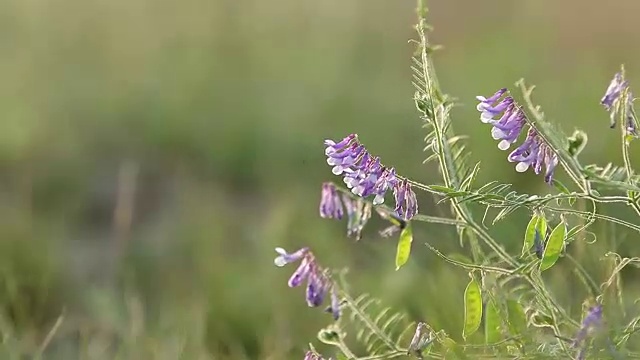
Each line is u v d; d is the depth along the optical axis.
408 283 6.25
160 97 11.70
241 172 9.89
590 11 13.23
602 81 10.12
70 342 6.34
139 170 10.08
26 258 7.41
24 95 11.85
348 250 7.21
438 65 12.29
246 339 6.30
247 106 11.30
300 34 13.91
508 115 4.03
